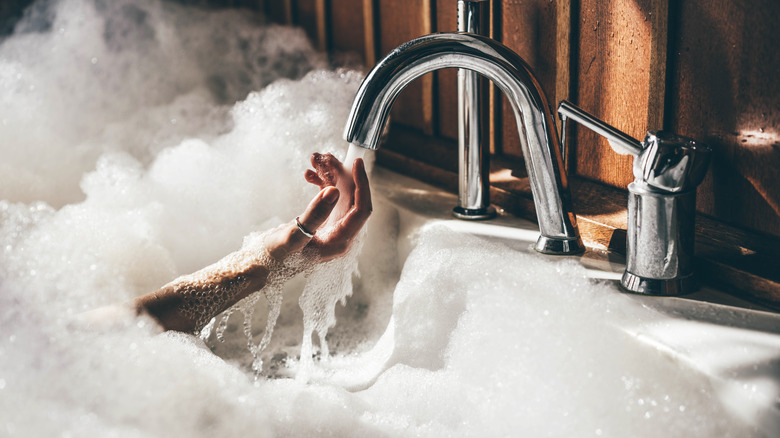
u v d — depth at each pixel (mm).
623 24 786
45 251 966
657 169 638
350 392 801
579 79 866
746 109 672
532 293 715
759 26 646
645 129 783
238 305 848
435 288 819
